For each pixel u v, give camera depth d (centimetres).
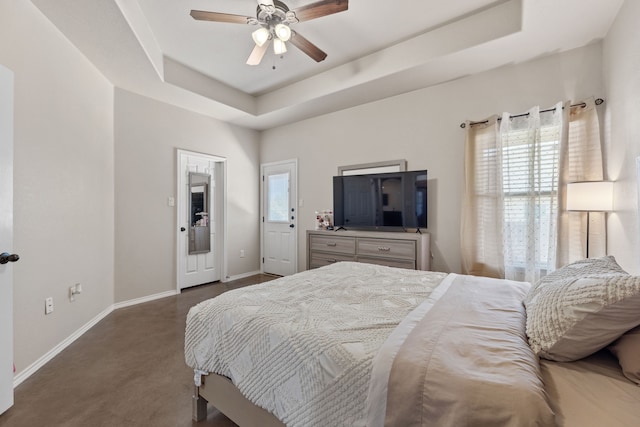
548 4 207
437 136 337
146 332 267
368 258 344
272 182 506
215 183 460
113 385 185
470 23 260
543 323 103
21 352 194
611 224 229
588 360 97
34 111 210
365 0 239
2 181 162
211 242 452
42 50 217
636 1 181
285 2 243
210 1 240
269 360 116
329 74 357
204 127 433
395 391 85
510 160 286
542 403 71
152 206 371
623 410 74
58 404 166
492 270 293
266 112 428
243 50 312
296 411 105
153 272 371
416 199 339
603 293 90
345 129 413
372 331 113
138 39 248
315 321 123
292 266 479
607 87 237
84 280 271
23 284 198
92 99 286
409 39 294
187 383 187
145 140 363
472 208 304
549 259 261
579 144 252
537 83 279
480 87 308
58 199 236
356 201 385
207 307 151
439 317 124
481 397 74
